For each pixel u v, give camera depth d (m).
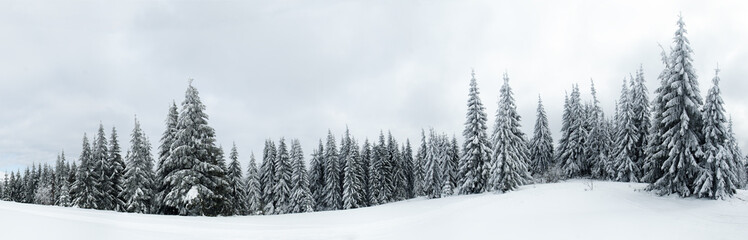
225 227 14.70
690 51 23.72
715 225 13.41
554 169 52.84
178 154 26.08
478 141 41.38
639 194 25.12
